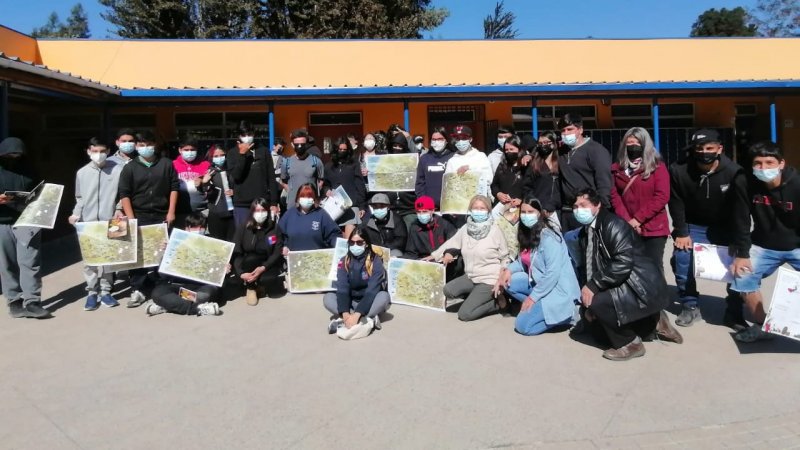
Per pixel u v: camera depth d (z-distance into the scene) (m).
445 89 11.91
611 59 15.26
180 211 6.80
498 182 6.07
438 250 5.73
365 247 4.97
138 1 24.39
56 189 5.50
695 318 4.99
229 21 24.98
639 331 4.59
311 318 5.41
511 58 15.00
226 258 5.70
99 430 3.29
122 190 5.92
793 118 15.81
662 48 15.41
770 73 15.38
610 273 4.14
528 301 4.84
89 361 4.36
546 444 3.04
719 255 4.62
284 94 11.53
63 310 5.79
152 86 13.63
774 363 4.06
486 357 4.30
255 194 6.26
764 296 5.76
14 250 5.49
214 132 14.08
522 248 5.13
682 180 4.82
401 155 6.86
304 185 6.11
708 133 4.54
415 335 4.85
